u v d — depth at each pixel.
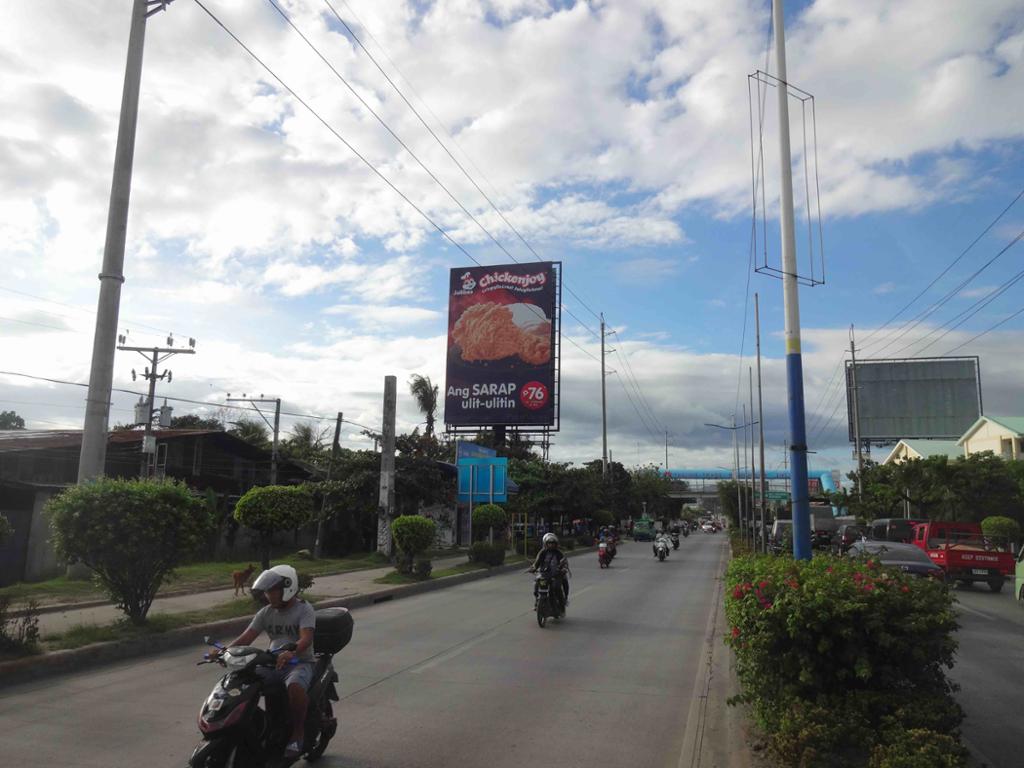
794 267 10.12
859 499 47.88
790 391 9.80
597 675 9.33
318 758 6.00
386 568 24.50
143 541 10.33
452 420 43.53
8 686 8.23
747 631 5.92
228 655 5.15
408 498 34.00
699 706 7.64
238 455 36.94
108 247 16.23
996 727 7.29
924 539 26.22
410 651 10.85
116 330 16.22
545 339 42.91
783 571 6.27
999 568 22.75
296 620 5.73
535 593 13.41
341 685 8.62
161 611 12.91
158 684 8.38
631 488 80.31
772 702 5.69
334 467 35.16
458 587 21.20
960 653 11.55
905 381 58.00
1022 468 37.16
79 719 6.97
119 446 31.34
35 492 21.09
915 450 61.78
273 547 31.67
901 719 5.05
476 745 6.45
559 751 6.32
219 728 4.70
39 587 15.55
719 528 128.12
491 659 10.28
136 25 17.17
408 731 6.82
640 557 38.84
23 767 5.70
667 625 13.73
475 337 43.84
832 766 4.74
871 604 5.46
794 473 9.59
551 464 49.09
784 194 10.27
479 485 34.78
